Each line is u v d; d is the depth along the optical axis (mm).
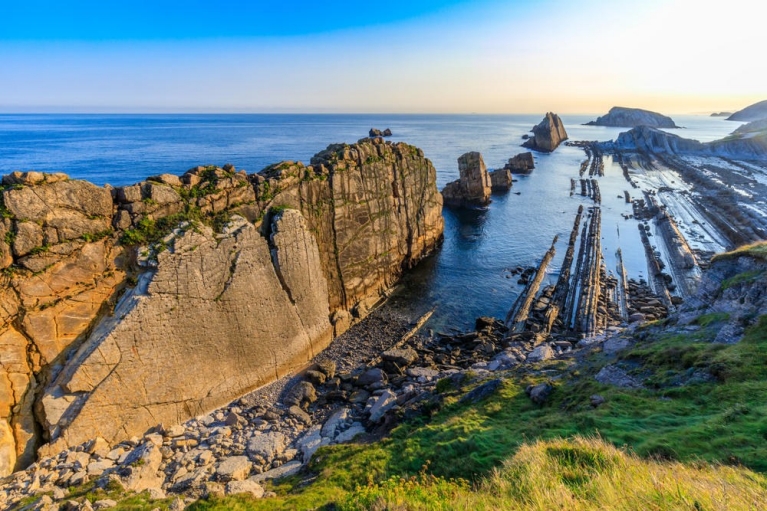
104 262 28906
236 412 32188
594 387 24328
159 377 29812
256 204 37531
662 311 47688
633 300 51469
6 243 25375
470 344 42844
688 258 60750
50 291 26781
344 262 48219
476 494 14203
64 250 27297
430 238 70312
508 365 35031
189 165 125250
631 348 29625
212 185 34750
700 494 10812
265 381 36719
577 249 71438
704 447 15336
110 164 124375
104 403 27422
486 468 17812
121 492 22156
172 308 30234
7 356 25234
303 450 27203
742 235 68500
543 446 16453
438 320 49188
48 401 25906
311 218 43438
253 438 28562
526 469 14641
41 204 26562
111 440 27672
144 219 30688
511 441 19734
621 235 77375
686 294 52312
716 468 13555
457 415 24891
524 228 84312
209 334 32500
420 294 55594
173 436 28562
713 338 26172
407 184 62062
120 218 29688
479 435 20641
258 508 18938
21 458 25328
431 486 16250
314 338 41906
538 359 34969
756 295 27906
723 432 16000
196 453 26812
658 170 147125
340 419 30172
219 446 27812
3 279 25297
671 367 24109
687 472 12805
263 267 36312
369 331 46562
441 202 74375
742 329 25625
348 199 48531
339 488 19609
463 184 102438
